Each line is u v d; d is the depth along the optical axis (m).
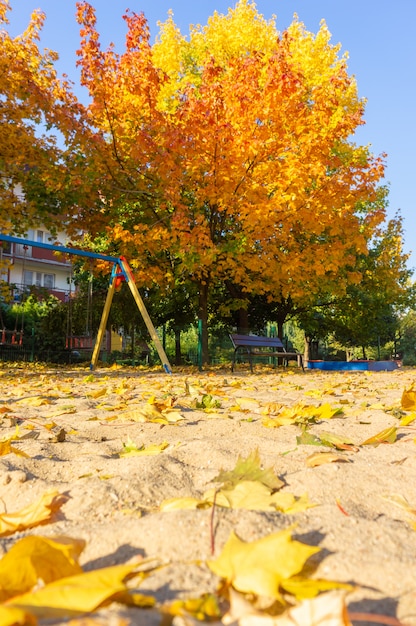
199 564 1.12
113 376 9.23
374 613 0.95
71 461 2.30
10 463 2.23
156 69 11.68
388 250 18.42
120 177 12.62
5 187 12.66
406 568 1.13
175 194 11.30
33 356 16.19
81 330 17.02
